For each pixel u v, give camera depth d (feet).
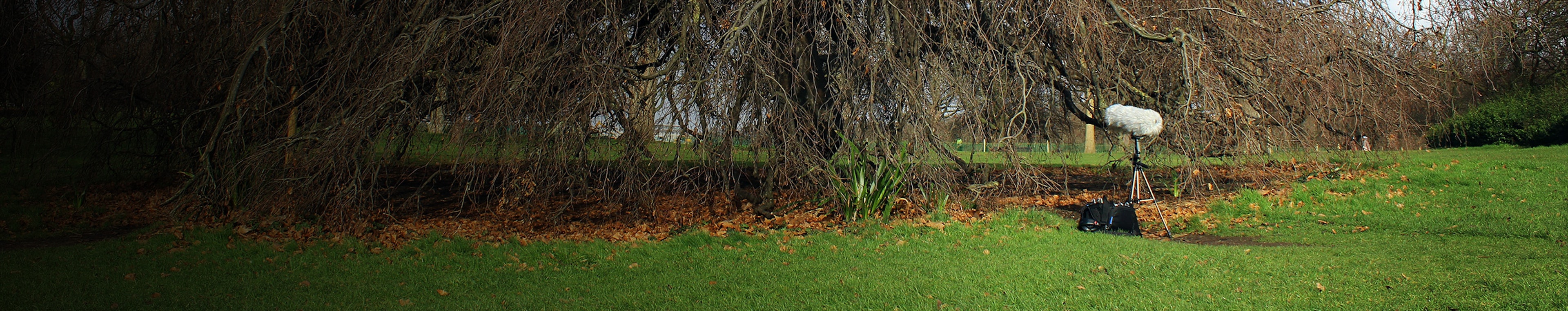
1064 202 30.07
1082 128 46.21
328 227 22.81
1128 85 25.18
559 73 21.90
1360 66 24.45
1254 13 23.88
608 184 24.02
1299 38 23.97
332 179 22.21
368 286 15.69
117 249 20.12
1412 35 25.91
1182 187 25.57
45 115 29.96
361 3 25.79
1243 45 23.86
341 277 16.57
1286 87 24.22
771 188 26.45
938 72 21.83
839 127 25.00
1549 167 30.86
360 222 23.13
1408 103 28.35
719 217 26.37
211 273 16.97
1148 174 37.86
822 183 24.26
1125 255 17.01
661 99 22.24
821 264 17.38
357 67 23.94
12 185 33.45
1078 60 24.73
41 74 29.09
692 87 21.80
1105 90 25.07
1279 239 20.99
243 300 14.57
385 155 23.18
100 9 27.63
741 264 17.63
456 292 15.23
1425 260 15.74
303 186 22.16
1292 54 24.00
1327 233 22.08
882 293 14.23
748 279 15.97
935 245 19.48
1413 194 27.40
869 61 21.77
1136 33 23.18
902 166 23.18
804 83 26.40
